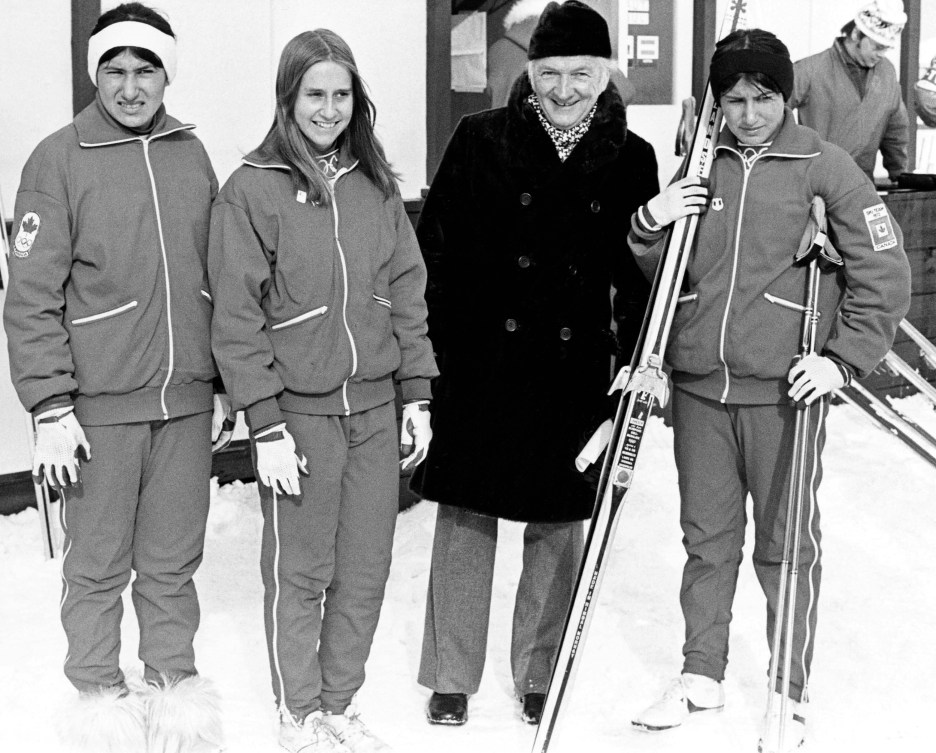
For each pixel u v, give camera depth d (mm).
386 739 3381
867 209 3227
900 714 3541
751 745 3328
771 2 6750
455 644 3496
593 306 3451
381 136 5457
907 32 7312
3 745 3240
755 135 3213
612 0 6207
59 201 3035
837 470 5727
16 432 4934
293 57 3014
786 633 3199
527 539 3576
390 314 3281
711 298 3293
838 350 3266
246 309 3051
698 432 3408
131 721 3152
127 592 4266
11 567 4469
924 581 4543
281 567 3176
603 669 3816
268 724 3402
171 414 3170
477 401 3465
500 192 3408
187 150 3217
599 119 3371
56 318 3055
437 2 5516
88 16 4770
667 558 4746
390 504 3279
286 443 3062
